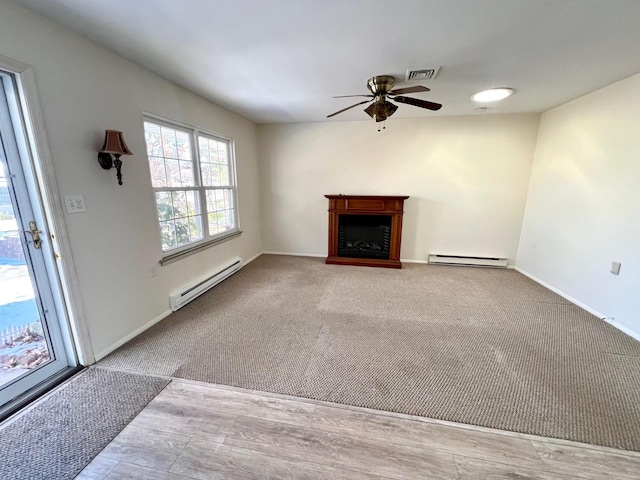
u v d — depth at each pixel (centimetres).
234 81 275
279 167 491
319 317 282
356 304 312
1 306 171
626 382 189
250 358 217
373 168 459
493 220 435
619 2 150
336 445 145
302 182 490
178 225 311
